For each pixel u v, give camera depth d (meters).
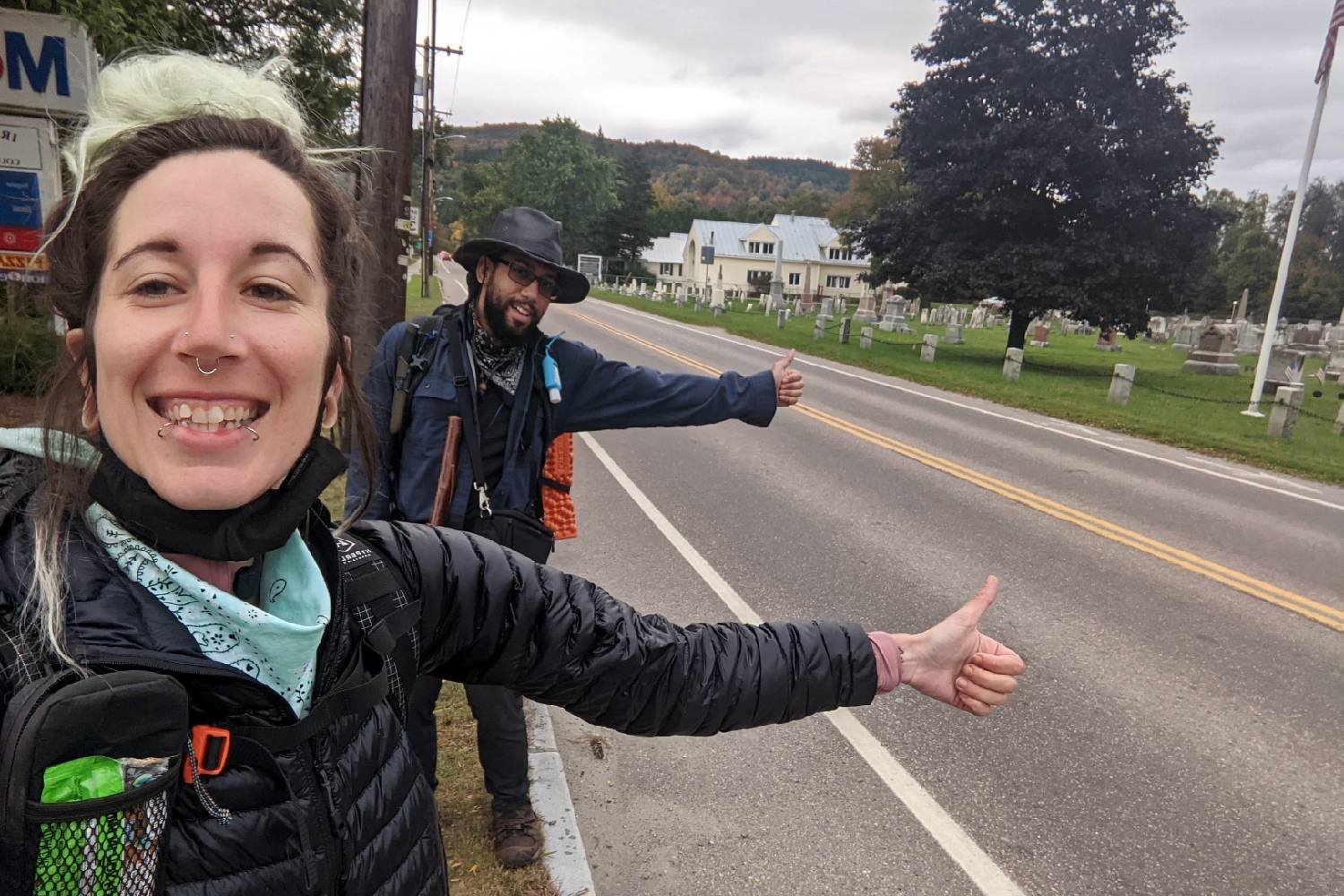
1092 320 22.78
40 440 0.67
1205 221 22.33
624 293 58.12
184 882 0.66
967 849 2.82
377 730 0.83
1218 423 13.09
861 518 6.65
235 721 0.69
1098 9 22.14
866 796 3.09
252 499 0.68
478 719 2.49
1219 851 2.87
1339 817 3.07
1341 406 12.64
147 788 0.57
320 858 0.72
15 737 0.54
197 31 9.47
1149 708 3.79
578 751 3.28
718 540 5.90
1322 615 4.99
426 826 0.88
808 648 1.20
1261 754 3.45
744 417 2.73
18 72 5.03
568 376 2.46
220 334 0.64
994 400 14.73
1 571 0.62
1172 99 22.47
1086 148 21.72
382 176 6.54
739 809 2.98
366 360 5.74
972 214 23.78
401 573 0.95
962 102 24.72
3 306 5.10
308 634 0.71
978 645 1.28
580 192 93.25
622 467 8.04
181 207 0.65
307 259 0.71
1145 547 6.22
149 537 0.67
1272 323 14.44
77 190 0.67
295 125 0.79
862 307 37.78
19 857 0.54
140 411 0.65
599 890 2.57
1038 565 5.69
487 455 2.30
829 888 2.62
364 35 6.46
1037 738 3.51
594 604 1.14
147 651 0.63
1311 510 7.70
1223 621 4.84
